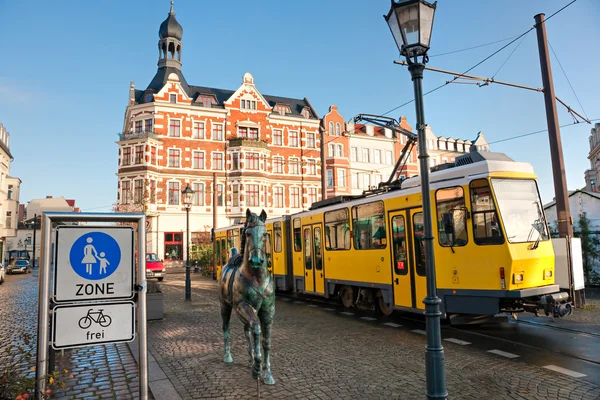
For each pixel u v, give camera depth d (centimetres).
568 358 743
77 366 746
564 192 1279
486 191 920
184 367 725
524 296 858
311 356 789
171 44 4622
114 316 486
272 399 569
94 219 485
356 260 1298
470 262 928
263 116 4725
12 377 515
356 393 589
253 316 594
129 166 4141
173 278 2978
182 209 4266
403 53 547
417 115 528
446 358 759
